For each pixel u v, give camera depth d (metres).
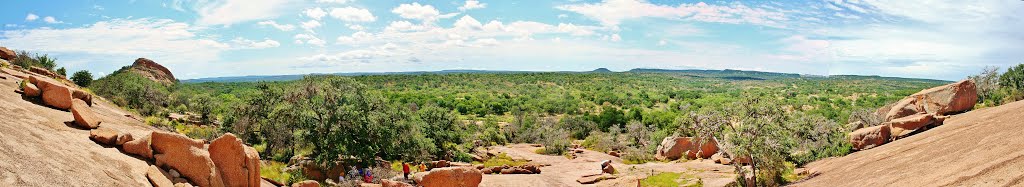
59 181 9.24
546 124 100.06
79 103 15.10
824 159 32.19
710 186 29.78
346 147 37.22
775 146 27.56
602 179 33.28
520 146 74.88
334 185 27.89
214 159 13.56
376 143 41.06
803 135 32.00
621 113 106.56
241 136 45.00
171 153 12.91
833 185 21.56
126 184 10.89
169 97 73.25
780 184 27.80
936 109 34.03
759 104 28.78
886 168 20.58
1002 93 39.34
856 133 31.58
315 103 39.72
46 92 15.70
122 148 12.98
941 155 18.67
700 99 151.75
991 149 15.73
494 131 81.75
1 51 37.19
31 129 11.83
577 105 142.38
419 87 187.25
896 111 36.41
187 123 49.31
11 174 8.45
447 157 54.56
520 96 168.25
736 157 28.91
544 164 47.97
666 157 52.47
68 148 11.41
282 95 45.91
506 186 30.66
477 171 24.58
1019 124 18.06
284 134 42.78
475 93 171.00
